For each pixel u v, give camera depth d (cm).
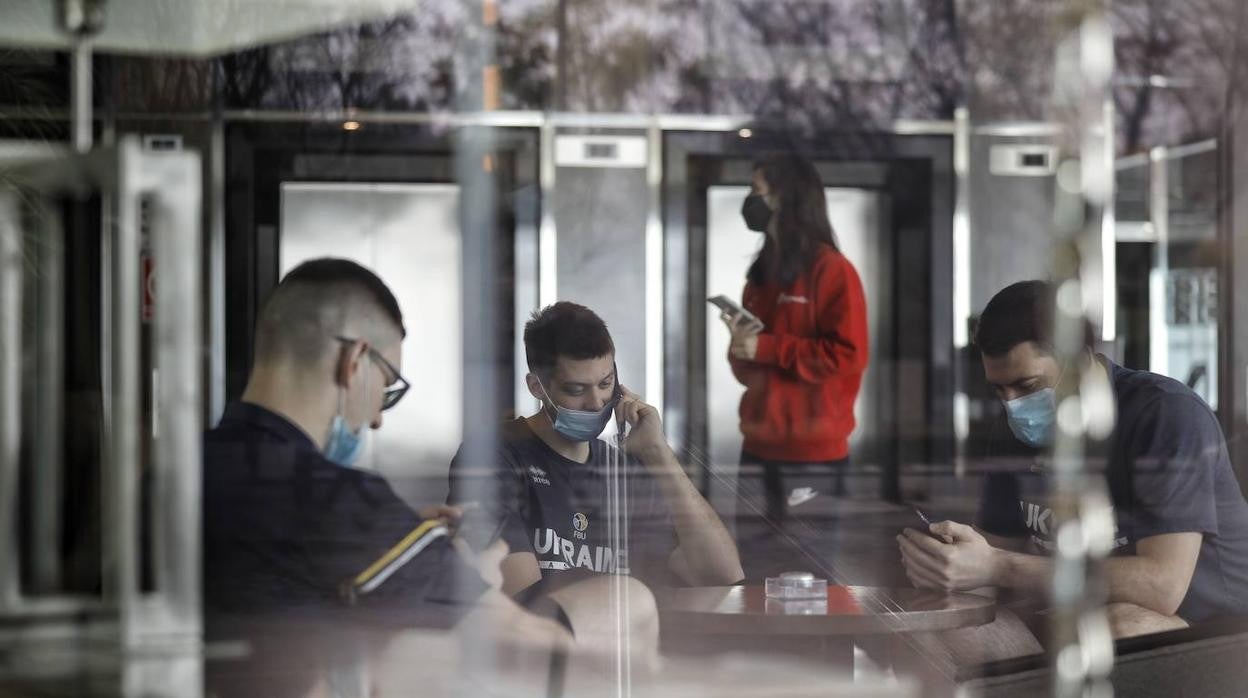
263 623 269
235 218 613
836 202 682
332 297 401
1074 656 253
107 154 315
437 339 633
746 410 592
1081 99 662
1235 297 614
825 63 698
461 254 652
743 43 695
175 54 596
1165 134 657
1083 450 289
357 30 642
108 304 321
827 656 250
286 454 319
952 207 680
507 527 299
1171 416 279
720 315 651
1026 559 285
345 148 642
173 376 311
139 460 306
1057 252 645
